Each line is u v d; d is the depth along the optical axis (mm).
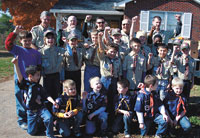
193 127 3633
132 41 3760
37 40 3945
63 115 3102
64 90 3254
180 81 3344
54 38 3619
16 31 3273
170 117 3469
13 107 4594
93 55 3848
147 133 3426
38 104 3184
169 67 3967
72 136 3295
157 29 5145
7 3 15594
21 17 15469
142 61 3795
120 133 3408
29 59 3400
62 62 3791
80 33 4477
